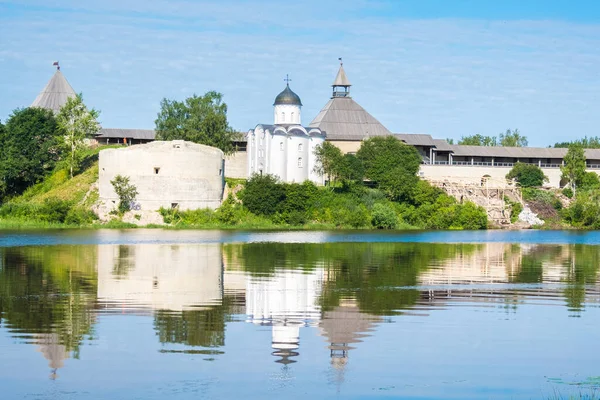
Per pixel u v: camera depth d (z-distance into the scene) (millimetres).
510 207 183500
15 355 47625
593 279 79312
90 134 190750
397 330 54656
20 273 80188
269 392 41875
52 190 177625
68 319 56906
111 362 46406
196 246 113750
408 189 177375
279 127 178250
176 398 40938
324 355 48375
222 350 49094
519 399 41125
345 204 170250
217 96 197125
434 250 111000
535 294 69250
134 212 163750
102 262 90688
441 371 45406
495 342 51469
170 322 56312
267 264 90062
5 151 184625
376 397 41281
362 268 86812
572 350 49719
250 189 168375
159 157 166500
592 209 178875
